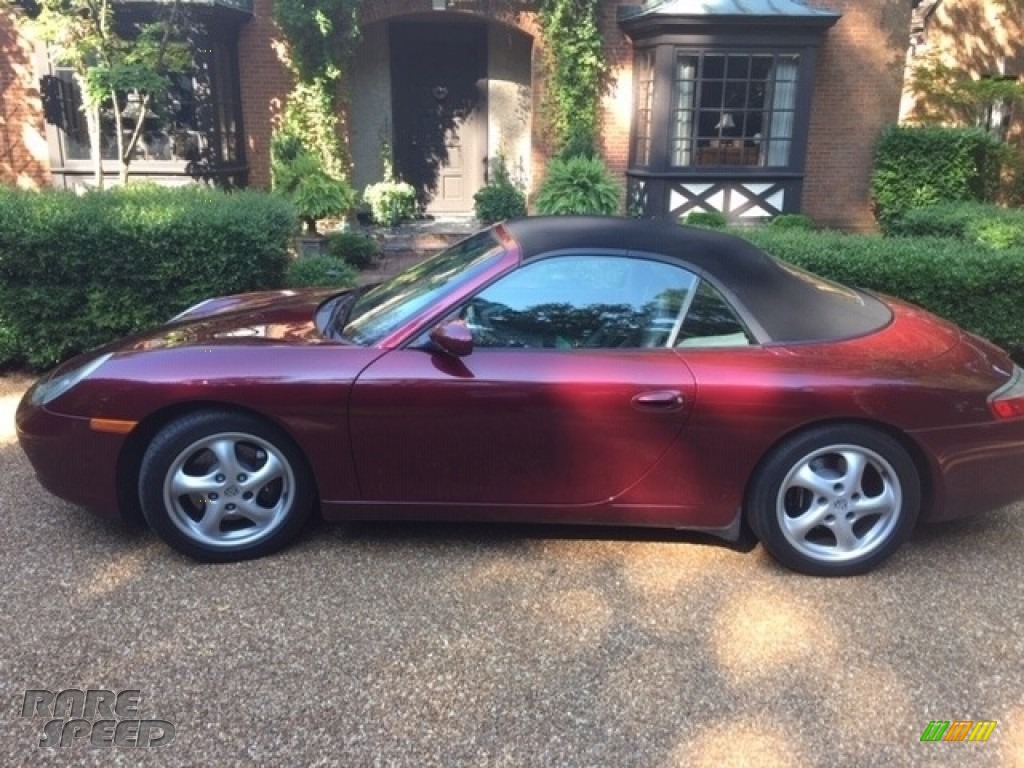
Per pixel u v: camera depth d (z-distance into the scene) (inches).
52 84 442.0
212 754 92.3
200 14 417.7
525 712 99.3
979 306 222.2
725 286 131.6
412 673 105.7
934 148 472.7
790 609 121.0
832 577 130.1
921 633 115.6
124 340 145.1
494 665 107.6
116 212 219.3
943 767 91.9
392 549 136.6
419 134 526.0
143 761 91.2
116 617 116.4
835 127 496.7
